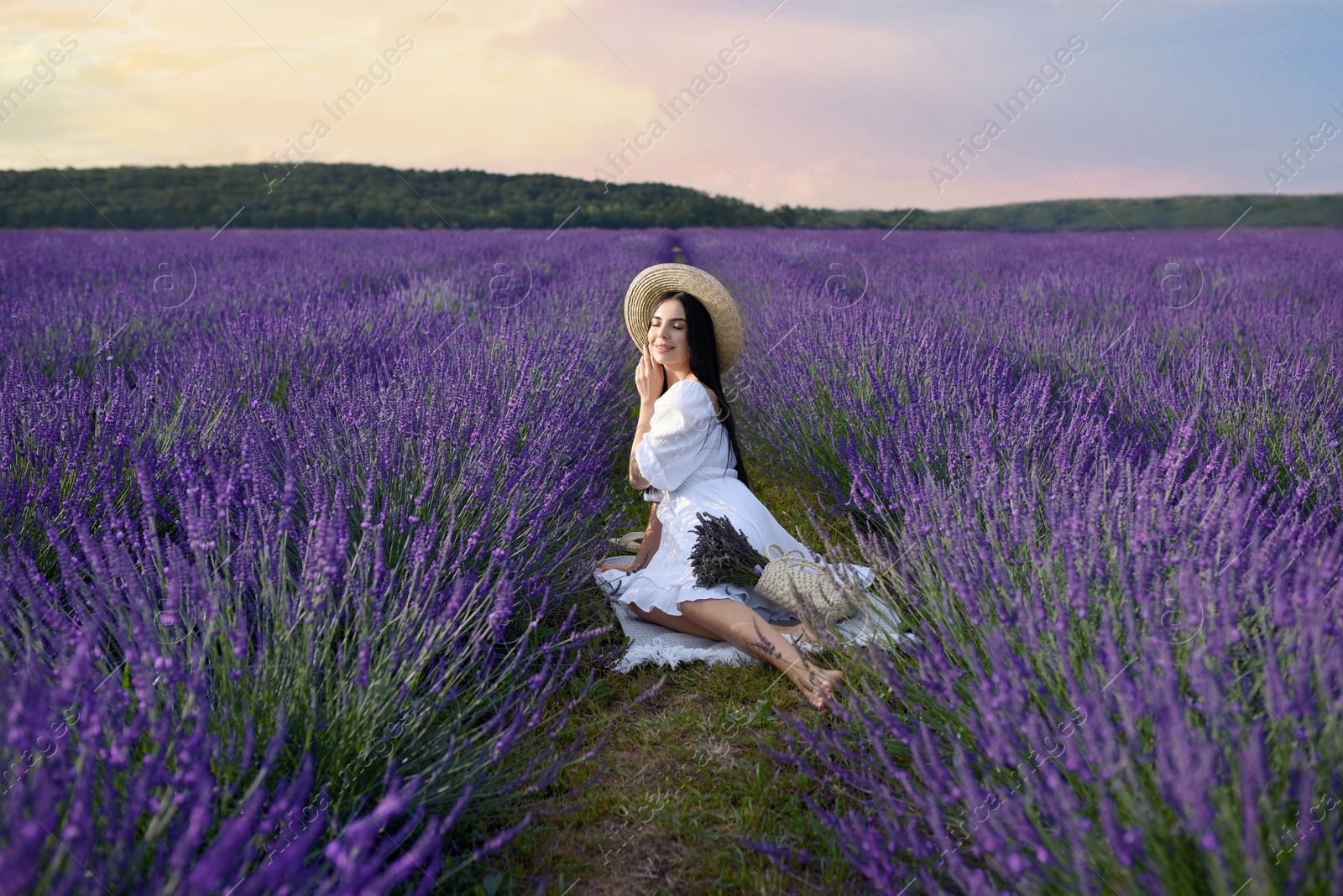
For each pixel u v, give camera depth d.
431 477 2.28
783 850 1.54
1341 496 2.29
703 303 2.82
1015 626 1.64
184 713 1.28
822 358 3.98
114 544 1.78
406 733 1.57
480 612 1.87
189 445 2.59
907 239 16.34
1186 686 1.36
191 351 4.23
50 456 2.50
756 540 2.52
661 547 2.68
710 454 2.66
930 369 3.55
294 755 1.45
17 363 3.65
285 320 4.46
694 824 1.73
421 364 3.54
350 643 1.70
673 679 2.30
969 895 1.14
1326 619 1.22
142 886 1.07
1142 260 10.60
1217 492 1.75
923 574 2.01
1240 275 8.41
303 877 1.08
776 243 15.05
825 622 1.96
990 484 2.17
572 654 2.34
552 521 2.61
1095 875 1.11
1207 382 3.39
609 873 1.61
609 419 4.18
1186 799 0.96
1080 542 1.75
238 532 1.93
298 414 2.83
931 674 1.65
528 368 3.47
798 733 1.94
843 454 3.20
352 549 2.12
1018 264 10.66
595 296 7.05
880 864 1.35
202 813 0.93
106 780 1.23
